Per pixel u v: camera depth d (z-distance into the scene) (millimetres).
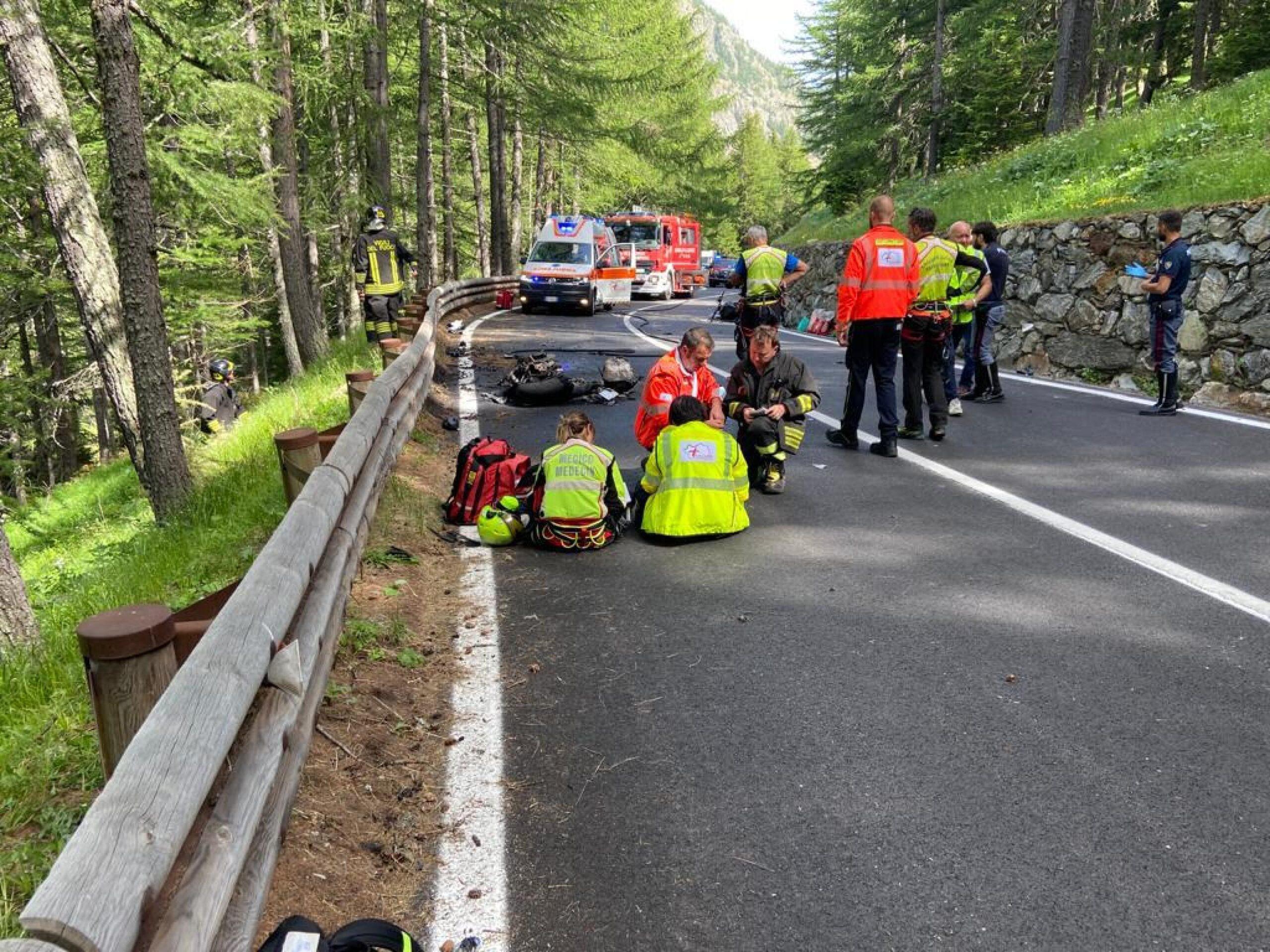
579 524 5574
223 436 13203
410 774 3291
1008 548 5422
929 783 3148
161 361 8141
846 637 4305
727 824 2961
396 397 7352
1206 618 4371
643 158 30766
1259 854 2750
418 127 21547
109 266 9336
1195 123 14188
